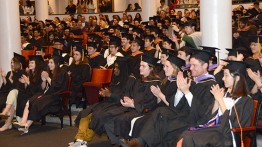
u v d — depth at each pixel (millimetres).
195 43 9609
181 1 19641
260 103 6016
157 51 9805
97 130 7078
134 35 11898
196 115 5926
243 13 15492
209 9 8289
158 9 20016
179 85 5996
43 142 8086
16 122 9203
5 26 11062
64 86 9016
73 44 10891
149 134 5992
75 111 9812
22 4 24250
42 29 17953
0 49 11156
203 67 6348
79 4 24328
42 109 8680
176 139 5934
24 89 9344
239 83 5508
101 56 10594
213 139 5336
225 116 5387
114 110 7082
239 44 11156
